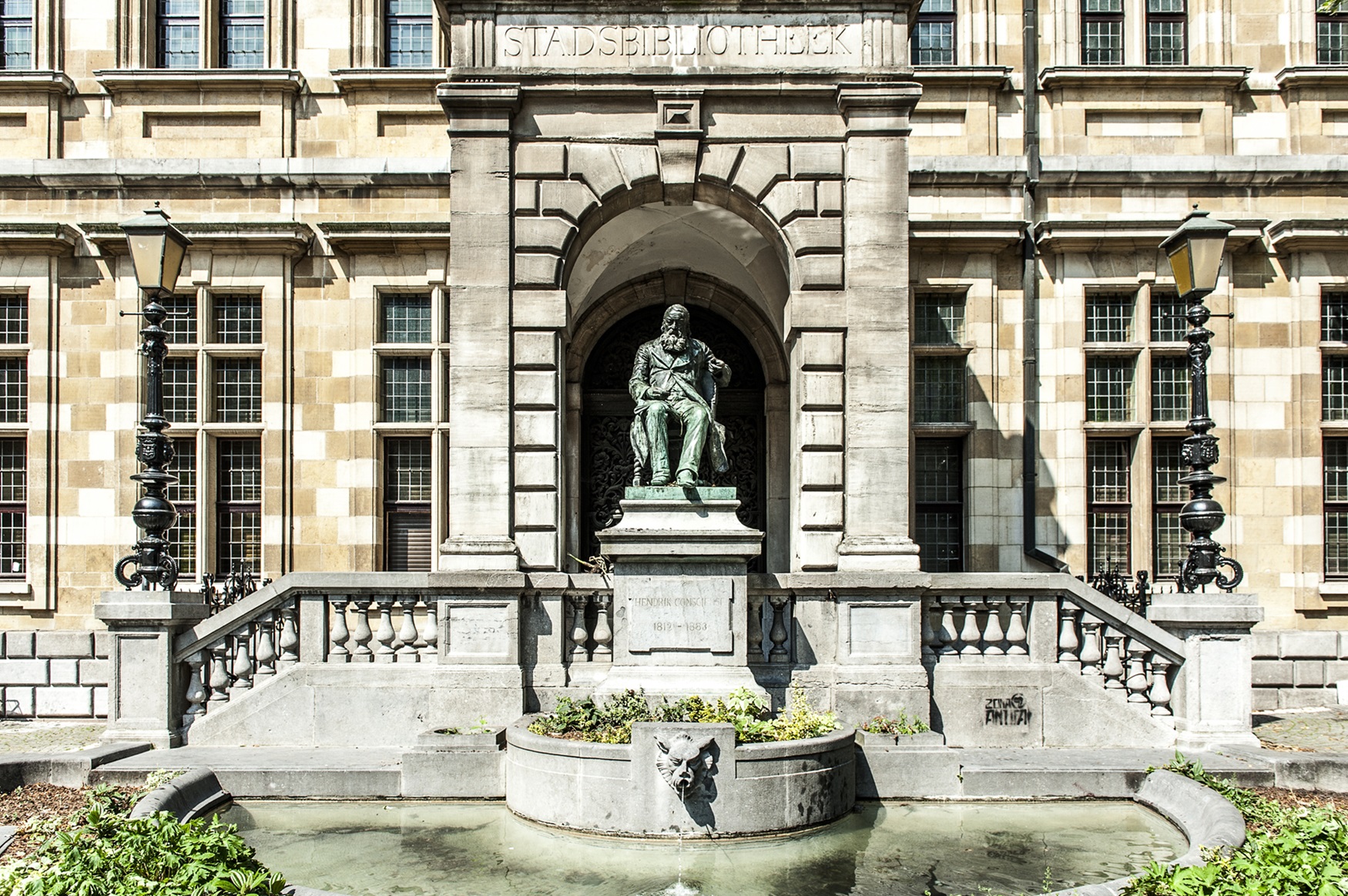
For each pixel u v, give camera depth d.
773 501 14.49
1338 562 14.48
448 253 14.44
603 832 8.51
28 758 9.43
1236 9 14.96
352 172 14.46
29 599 14.15
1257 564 14.27
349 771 9.56
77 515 14.27
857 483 10.87
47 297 14.35
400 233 14.20
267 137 14.75
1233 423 14.38
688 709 9.36
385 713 10.47
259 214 14.59
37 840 7.86
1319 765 9.59
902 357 11.00
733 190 11.34
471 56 11.35
